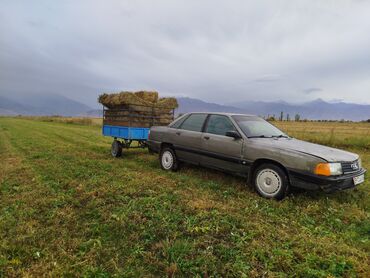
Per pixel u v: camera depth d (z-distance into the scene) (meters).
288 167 4.93
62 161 8.92
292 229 3.93
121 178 6.70
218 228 3.85
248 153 5.57
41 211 4.57
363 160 10.07
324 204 4.89
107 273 2.89
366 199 5.30
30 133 20.81
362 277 2.83
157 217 4.21
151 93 10.22
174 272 2.90
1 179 6.65
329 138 14.84
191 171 7.50
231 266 2.97
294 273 2.87
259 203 4.98
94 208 4.67
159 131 7.98
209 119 6.75
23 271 2.89
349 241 3.61
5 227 3.88
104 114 11.00
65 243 3.48
